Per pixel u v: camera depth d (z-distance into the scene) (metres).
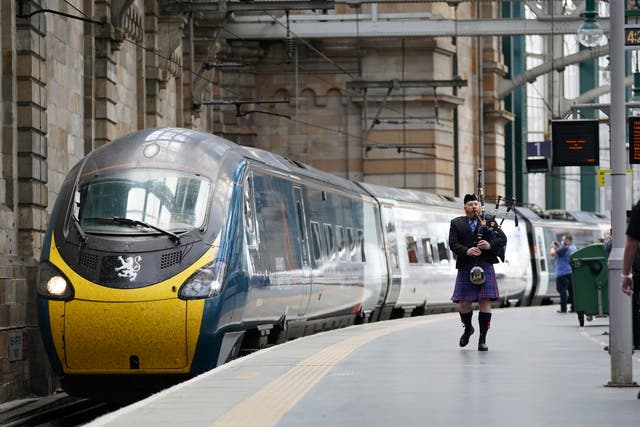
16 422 39.47
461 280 40.00
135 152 42.22
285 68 111.31
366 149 112.31
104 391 39.59
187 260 39.47
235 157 44.91
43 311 39.09
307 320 56.59
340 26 104.06
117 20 63.53
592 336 48.47
